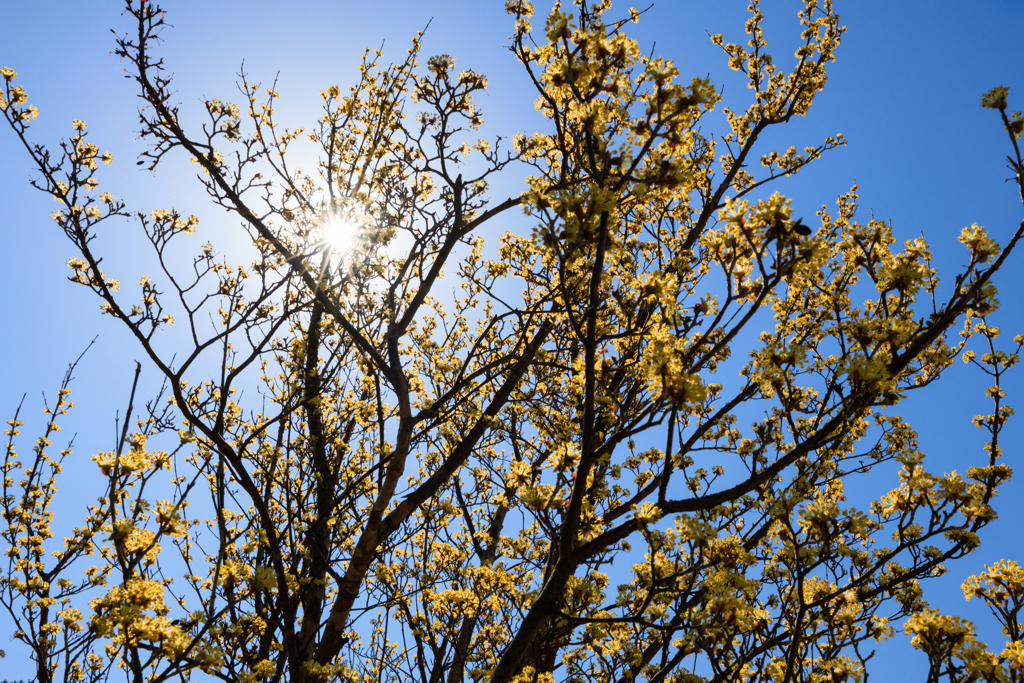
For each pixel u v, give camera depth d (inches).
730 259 159.0
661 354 141.4
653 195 164.1
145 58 197.0
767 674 169.6
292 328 252.4
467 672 230.5
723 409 184.9
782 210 143.3
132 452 194.5
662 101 148.0
